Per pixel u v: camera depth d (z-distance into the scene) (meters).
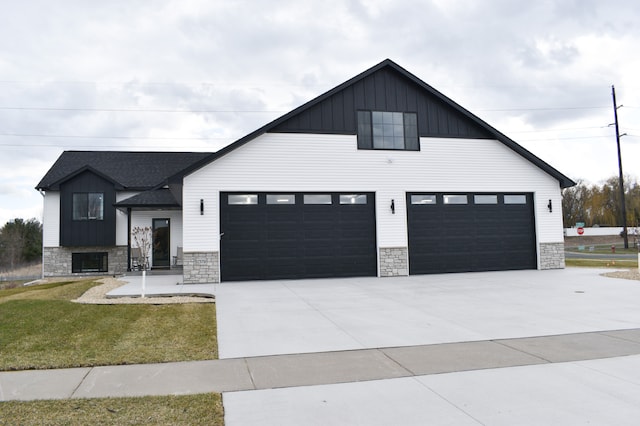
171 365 5.32
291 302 9.80
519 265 16.23
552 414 3.73
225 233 13.80
